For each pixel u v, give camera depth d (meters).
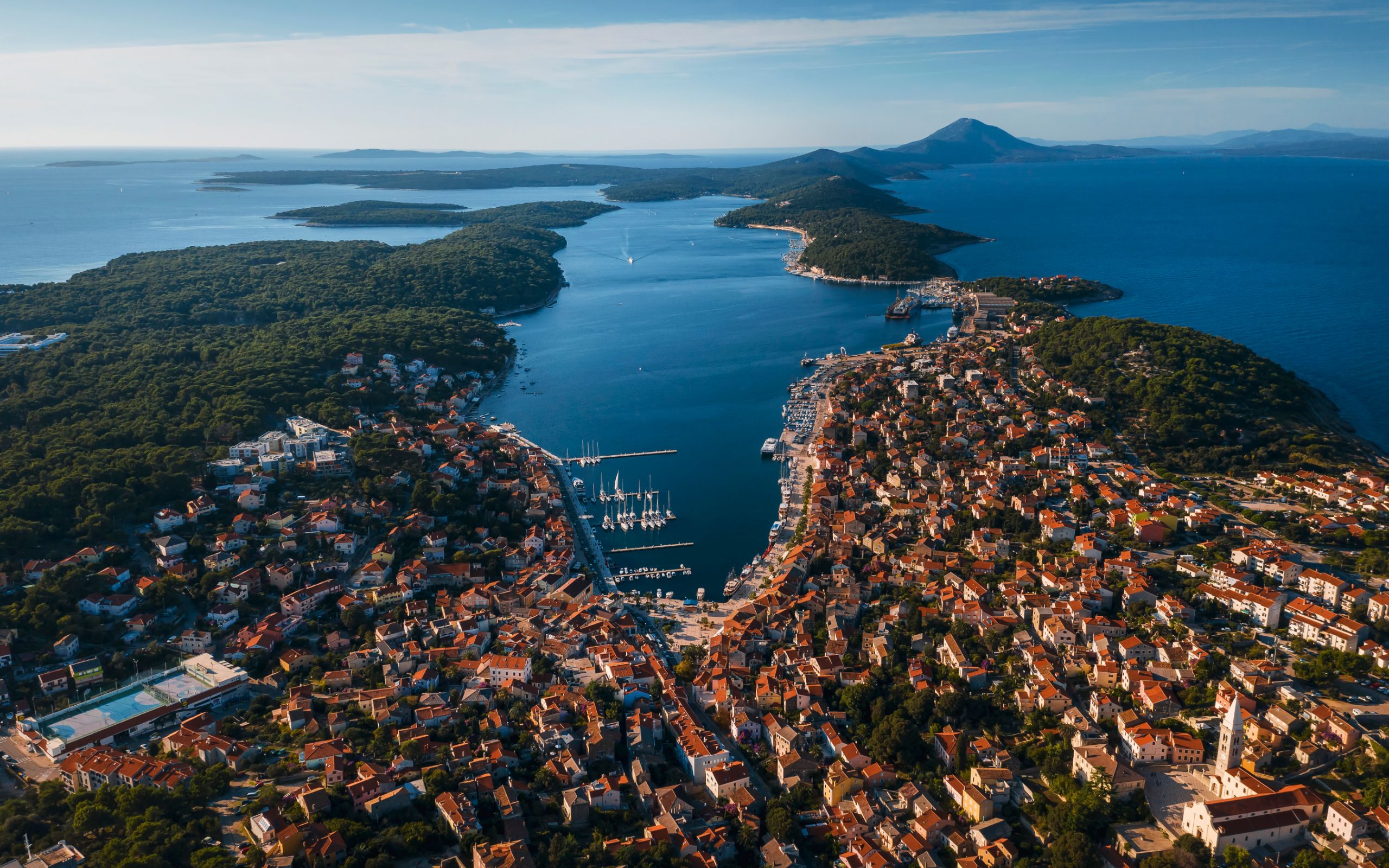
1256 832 197.62
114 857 197.38
